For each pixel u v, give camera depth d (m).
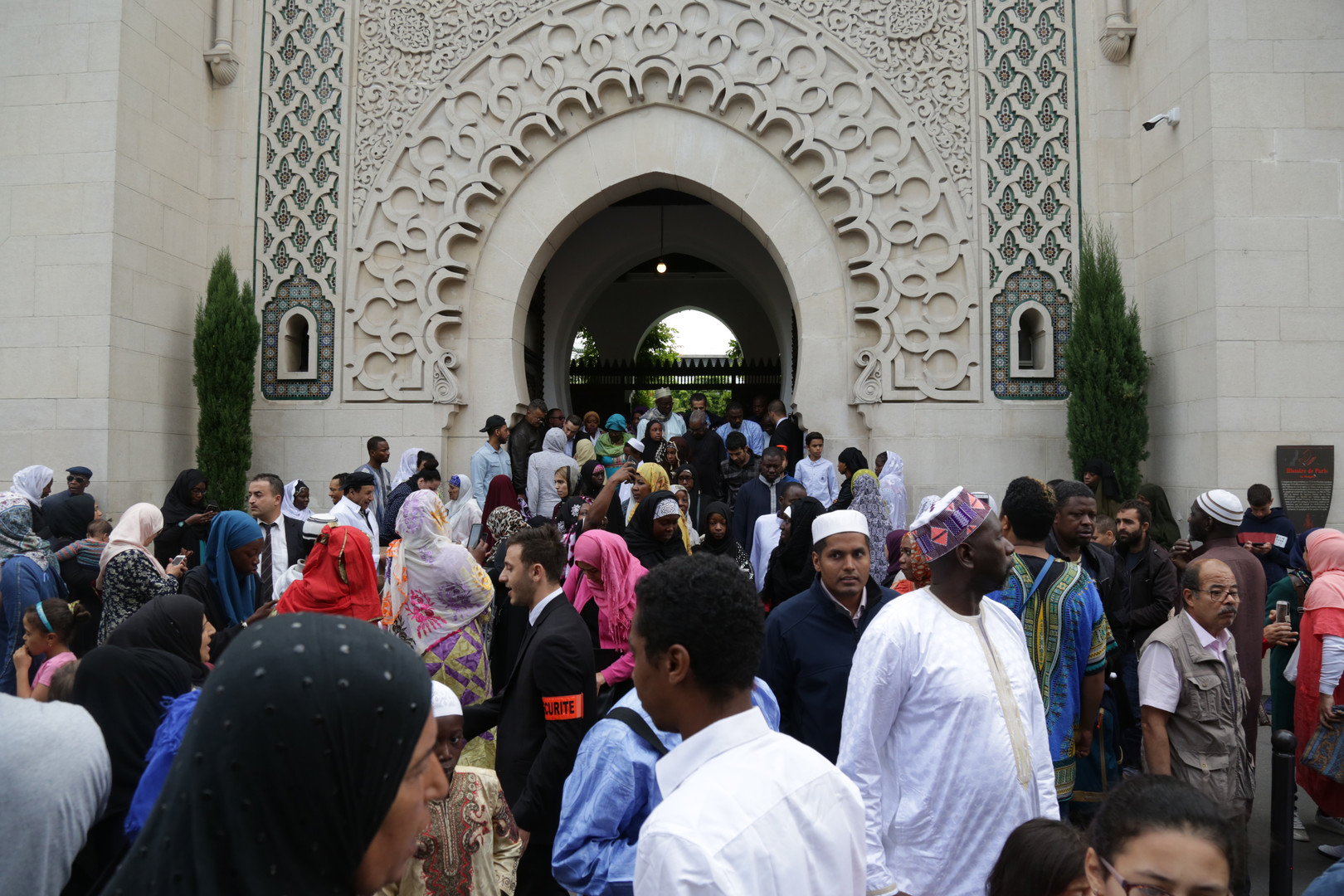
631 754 2.59
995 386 11.06
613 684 4.64
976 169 11.17
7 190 10.01
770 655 3.71
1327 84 9.24
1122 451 9.88
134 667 2.95
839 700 3.57
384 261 11.52
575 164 11.57
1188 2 9.68
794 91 11.23
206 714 1.11
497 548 5.67
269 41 11.65
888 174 11.18
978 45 11.18
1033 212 11.11
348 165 11.53
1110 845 1.77
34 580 6.02
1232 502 5.54
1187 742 4.12
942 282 11.16
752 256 17.45
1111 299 10.10
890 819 2.73
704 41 11.31
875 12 11.27
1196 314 9.55
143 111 10.36
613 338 22.31
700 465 11.10
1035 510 3.81
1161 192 10.30
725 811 1.66
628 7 11.38
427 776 1.46
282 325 11.49
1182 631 4.19
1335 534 5.15
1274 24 9.27
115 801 2.81
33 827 1.71
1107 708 4.80
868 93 11.19
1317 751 4.83
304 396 11.51
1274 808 3.98
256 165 11.62
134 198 10.22
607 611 4.87
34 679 4.79
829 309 11.39
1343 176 9.21
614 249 17.50
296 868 1.08
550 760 3.41
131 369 10.16
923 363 11.14
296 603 4.41
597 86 11.34
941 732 2.68
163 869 1.07
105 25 9.98
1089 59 11.09
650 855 1.64
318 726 1.08
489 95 11.44
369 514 8.00
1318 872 4.96
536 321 16.61
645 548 6.03
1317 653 4.88
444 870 3.03
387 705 1.13
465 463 11.45
